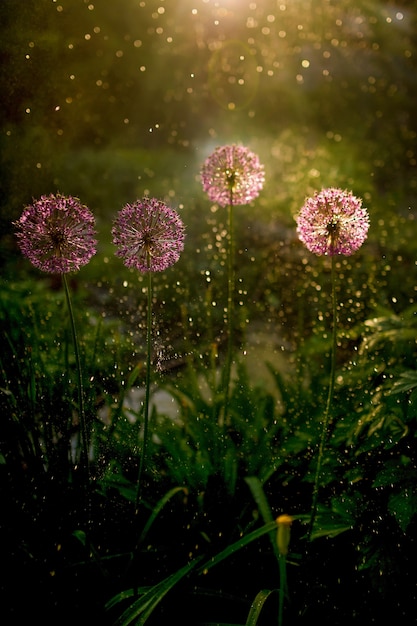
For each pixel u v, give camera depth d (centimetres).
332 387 113
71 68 223
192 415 147
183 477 136
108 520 129
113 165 385
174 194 346
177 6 453
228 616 118
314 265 240
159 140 453
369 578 120
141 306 210
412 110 504
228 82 485
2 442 128
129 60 435
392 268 242
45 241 106
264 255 252
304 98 500
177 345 190
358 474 125
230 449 137
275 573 122
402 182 388
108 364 153
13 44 158
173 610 117
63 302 188
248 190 132
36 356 142
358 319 193
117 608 117
